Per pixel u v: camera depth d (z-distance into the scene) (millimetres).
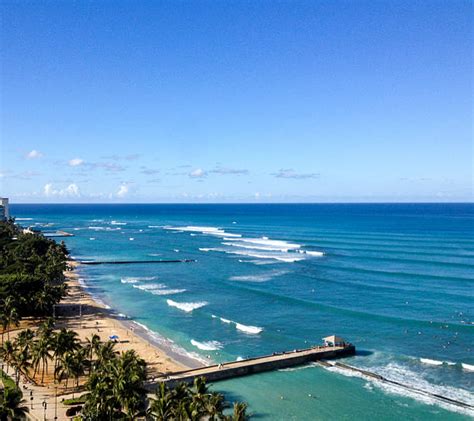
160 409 42219
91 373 52156
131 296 109250
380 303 96250
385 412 52312
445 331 78188
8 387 51656
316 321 86062
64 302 102250
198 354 71000
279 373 63500
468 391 56750
